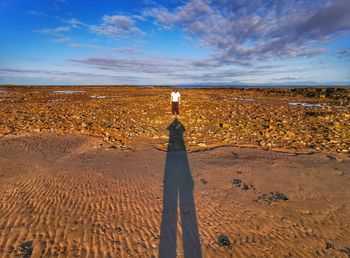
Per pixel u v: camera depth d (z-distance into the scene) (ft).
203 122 51.88
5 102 96.37
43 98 119.34
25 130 41.39
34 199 19.12
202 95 146.92
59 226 15.88
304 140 36.45
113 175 23.67
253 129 44.32
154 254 13.83
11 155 28.68
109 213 17.44
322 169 24.84
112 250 14.02
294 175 23.48
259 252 14.05
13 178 22.75
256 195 19.97
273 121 52.90
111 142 35.22
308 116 59.82
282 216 17.22
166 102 94.32
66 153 29.99
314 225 16.34
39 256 13.46
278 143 34.94
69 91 195.00
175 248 14.26
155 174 23.98
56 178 22.85
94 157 28.78
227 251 14.11
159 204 18.66
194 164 26.63
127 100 103.50
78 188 21.01
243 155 29.66
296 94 145.69
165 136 39.24
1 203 18.47
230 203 18.80
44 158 27.99
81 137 37.45
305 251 14.14
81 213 17.35
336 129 43.93
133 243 14.58
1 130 40.83
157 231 15.64
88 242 14.57
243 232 15.61
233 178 23.00
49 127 44.09
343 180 22.43
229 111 70.23
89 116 58.08
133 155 29.76
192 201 19.08
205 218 16.98
